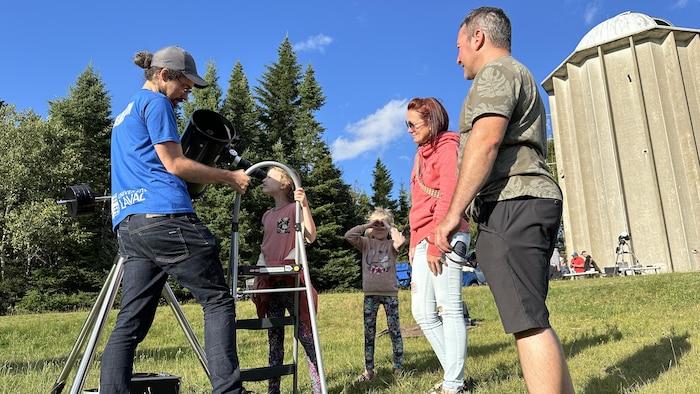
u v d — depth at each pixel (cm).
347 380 424
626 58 2916
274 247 374
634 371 372
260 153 3703
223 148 307
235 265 307
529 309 207
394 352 448
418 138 358
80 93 3428
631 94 2878
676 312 797
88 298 2811
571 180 3123
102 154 3428
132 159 270
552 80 3284
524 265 211
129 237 265
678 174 2762
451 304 339
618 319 759
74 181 3128
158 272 275
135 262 270
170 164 264
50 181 3045
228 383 254
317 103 4097
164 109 272
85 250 3053
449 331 336
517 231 213
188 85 301
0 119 3184
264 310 381
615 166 2864
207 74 3669
